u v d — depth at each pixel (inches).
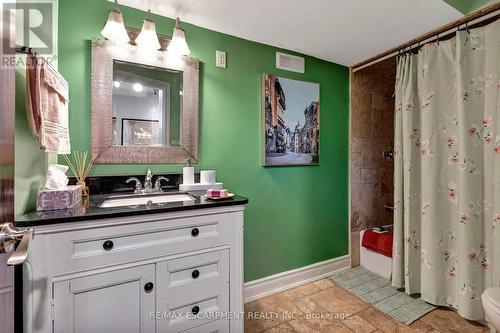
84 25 53.5
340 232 94.1
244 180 73.8
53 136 39.5
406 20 63.4
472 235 61.3
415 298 74.0
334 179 92.5
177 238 43.6
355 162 96.1
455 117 66.1
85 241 36.5
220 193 51.2
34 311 33.5
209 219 46.6
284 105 79.4
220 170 69.9
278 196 80.2
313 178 87.7
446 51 67.3
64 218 34.6
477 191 61.6
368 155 99.7
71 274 35.5
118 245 38.8
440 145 68.7
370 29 68.1
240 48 72.4
